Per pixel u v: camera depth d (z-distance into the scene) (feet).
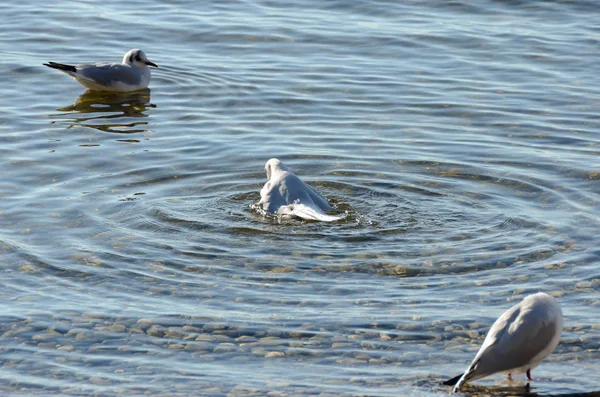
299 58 78.28
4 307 41.22
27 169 57.00
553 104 68.23
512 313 36.24
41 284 43.34
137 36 84.02
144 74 73.46
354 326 40.01
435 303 41.86
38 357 37.86
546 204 52.21
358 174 56.44
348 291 42.91
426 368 37.32
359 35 83.10
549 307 36.11
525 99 69.21
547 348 35.86
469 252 46.60
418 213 51.19
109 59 78.95
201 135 63.10
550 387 36.24
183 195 53.47
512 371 36.14
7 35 83.66
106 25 86.43
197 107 68.95
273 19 87.40
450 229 49.21
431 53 78.95
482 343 38.81
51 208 51.29
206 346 38.75
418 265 45.39
